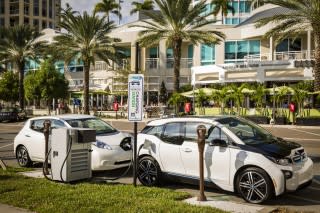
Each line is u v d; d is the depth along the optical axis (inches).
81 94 1988.2
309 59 1550.2
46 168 394.0
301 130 1075.3
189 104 1407.5
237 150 314.2
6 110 1641.2
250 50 1893.5
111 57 1708.9
